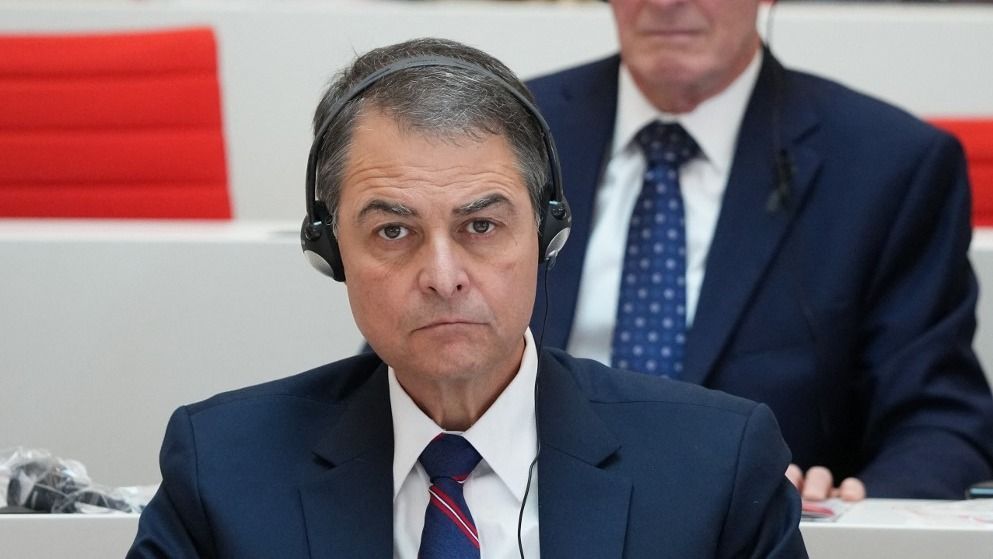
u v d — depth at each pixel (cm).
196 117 1089
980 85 1280
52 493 587
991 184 1085
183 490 479
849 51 1288
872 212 820
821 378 795
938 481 746
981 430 792
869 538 552
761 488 473
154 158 1087
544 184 472
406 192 441
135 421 829
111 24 1290
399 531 478
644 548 461
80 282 826
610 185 857
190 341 830
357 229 453
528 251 459
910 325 816
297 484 479
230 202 1093
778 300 801
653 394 500
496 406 482
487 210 446
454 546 463
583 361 523
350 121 455
